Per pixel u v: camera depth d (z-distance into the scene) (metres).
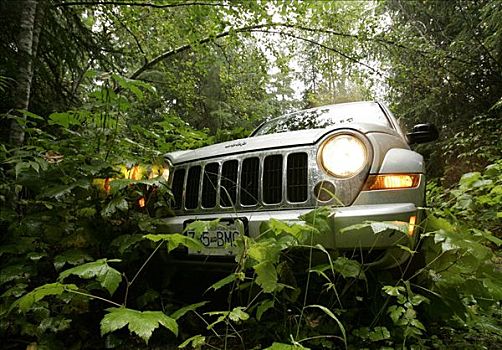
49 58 4.42
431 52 7.12
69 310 1.68
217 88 11.20
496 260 3.04
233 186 2.17
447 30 8.02
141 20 6.82
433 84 7.57
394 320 1.51
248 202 2.11
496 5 5.85
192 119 11.29
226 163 2.25
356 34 7.07
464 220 3.66
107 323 1.12
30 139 2.56
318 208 1.75
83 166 2.10
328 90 9.92
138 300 2.00
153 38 7.32
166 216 2.35
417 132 3.02
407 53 7.43
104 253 2.05
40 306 1.61
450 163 7.24
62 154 2.42
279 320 1.85
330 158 1.94
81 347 1.78
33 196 2.41
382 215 1.70
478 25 6.63
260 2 6.07
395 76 8.03
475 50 6.97
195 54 7.70
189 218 2.17
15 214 1.93
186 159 2.46
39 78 4.12
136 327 1.12
